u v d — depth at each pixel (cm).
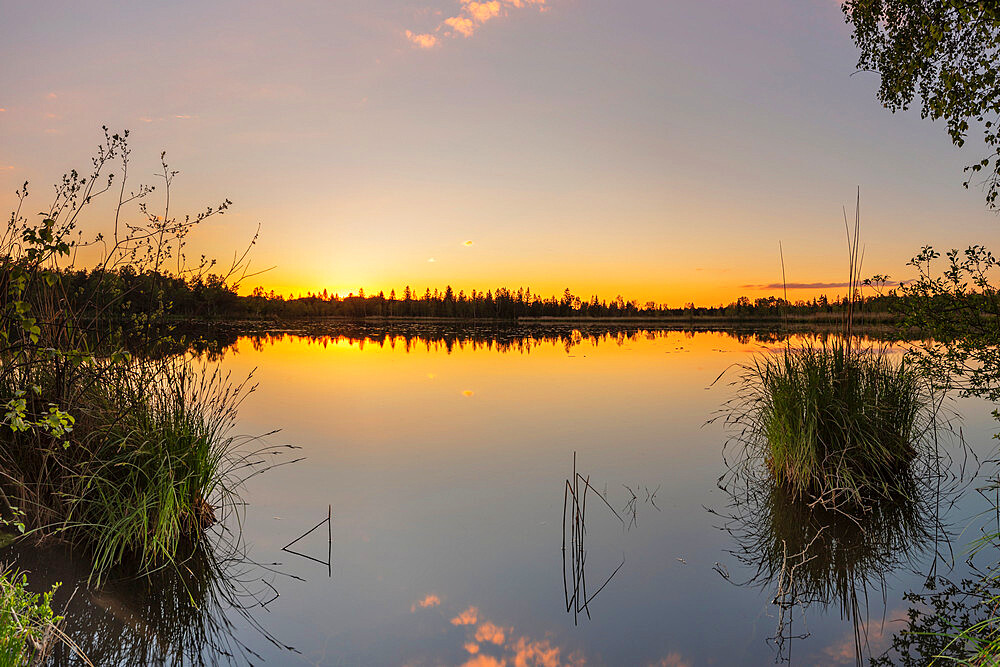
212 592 405
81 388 493
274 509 563
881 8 604
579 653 341
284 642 350
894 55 603
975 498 570
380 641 352
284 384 1334
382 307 9381
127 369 509
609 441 820
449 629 364
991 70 509
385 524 529
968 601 389
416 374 1546
